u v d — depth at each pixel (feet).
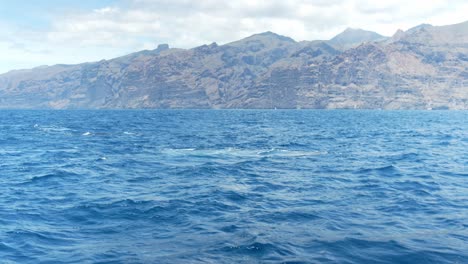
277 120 552.41
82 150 167.22
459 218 59.36
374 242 47.60
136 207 66.80
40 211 64.85
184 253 44.34
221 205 68.08
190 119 581.12
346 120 554.05
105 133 273.54
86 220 59.26
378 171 107.96
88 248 46.78
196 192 79.82
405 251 44.47
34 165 122.93
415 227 54.54
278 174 103.19
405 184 88.69
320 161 130.62
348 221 57.52
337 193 78.95
